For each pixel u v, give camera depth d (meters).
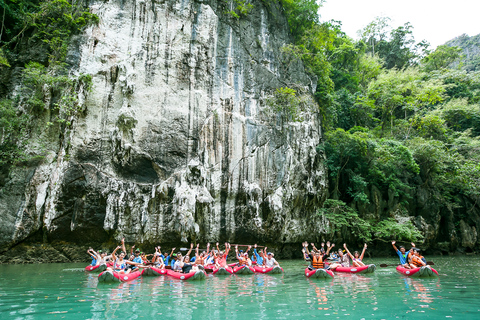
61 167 18.02
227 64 23.83
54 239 17.70
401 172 31.36
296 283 10.94
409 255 14.18
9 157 17.84
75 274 12.70
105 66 20.16
